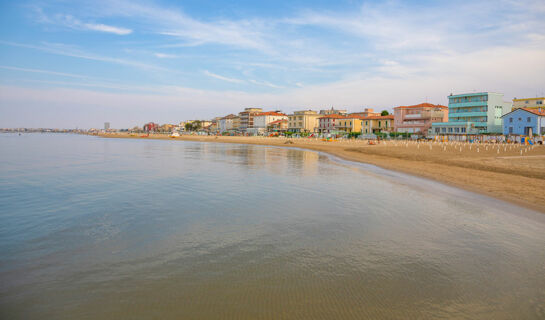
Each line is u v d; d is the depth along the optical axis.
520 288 7.12
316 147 65.88
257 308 6.31
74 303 6.53
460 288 7.10
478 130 87.31
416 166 29.38
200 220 12.27
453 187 18.94
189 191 18.02
